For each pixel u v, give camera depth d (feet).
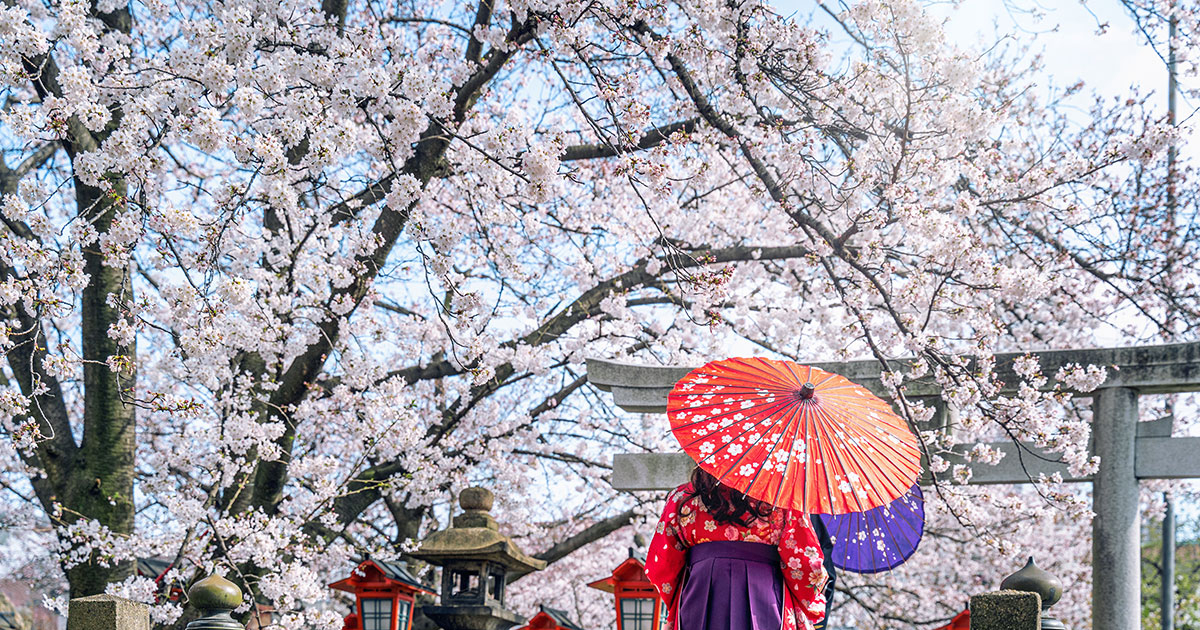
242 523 23.13
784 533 8.71
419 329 29.78
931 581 39.88
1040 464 23.53
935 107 21.33
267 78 17.06
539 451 35.32
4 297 17.79
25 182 17.28
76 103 16.67
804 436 8.84
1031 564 12.74
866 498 8.55
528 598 43.32
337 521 29.09
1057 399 22.36
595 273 32.86
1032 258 25.93
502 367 29.89
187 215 17.51
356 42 20.77
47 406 25.11
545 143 20.25
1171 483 33.53
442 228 18.74
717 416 9.14
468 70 23.53
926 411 22.43
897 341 22.22
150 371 32.53
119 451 25.25
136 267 26.78
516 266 21.31
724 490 8.86
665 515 9.25
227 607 13.01
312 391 26.40
